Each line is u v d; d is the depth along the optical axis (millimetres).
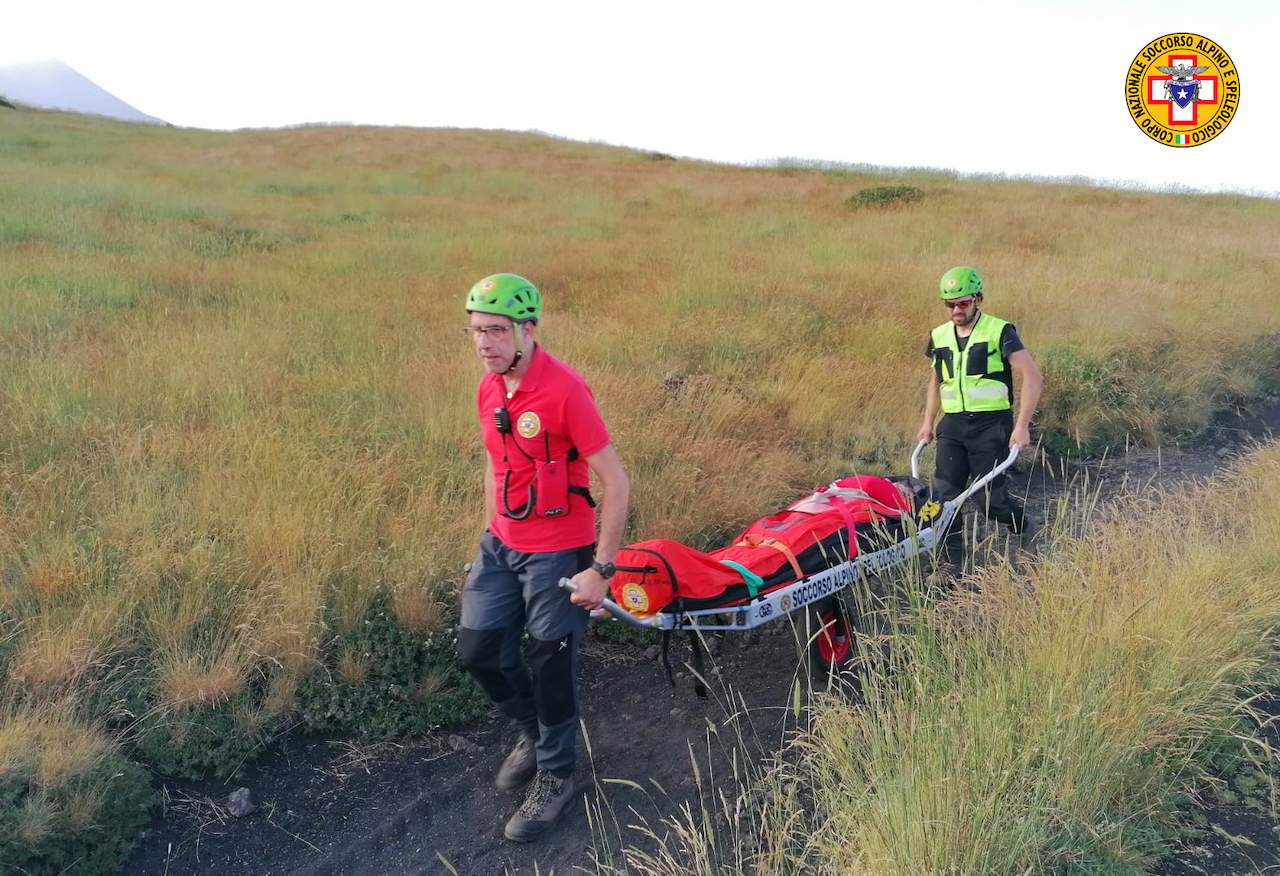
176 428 6109
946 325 5285
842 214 21281
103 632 3932
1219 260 14320
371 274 12430
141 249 13203
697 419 7062
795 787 3312
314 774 3711
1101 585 3770
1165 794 3074
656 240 16312
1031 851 2729
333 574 4484
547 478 3051
